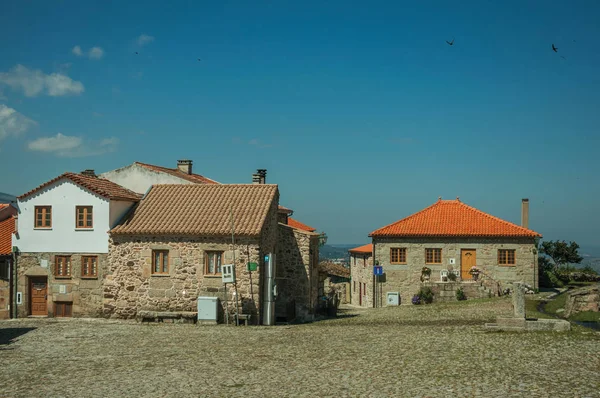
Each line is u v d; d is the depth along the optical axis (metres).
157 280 27.03
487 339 18.28
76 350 19.12
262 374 14.41
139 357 17.48
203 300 25.95
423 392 12.11
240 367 15.39
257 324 25.95
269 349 18.25
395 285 41.12
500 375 13.34
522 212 43.91
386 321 26.72
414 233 40.78
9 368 16.36
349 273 56.97
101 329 23.98
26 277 28.38
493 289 38.56
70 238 28.14
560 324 19.69
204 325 25.44
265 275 26.70
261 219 27.09
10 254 28.41
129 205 29.59
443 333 20.11
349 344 18.72
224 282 26.05
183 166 43.81
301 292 31.02
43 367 16.39
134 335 22.28
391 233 41.09
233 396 12.41
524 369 13.86
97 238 27.89
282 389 12.84
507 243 39.94
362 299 49.47
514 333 19.28
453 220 42.25
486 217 42.28
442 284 38.38
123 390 13.32
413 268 40.94
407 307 35.66
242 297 26.17
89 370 15.73
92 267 27.95
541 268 42.16
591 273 44.19
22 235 28.52
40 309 28.33
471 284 38.09
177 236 26.92
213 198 29.77
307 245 31.14
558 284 41.19
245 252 26.30
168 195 30.52
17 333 23.09
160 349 18.89
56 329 24.05
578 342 17.33
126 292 27.33
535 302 31.36
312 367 15.05
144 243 27.31
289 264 31.25
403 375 13.71
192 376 14.46
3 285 28.38
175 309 26.75
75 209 28.17
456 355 15.88
